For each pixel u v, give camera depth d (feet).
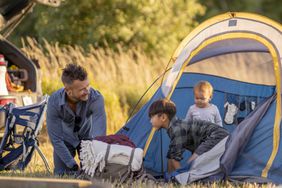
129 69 76.48
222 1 130.62
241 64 42.09
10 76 47.09
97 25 89.45
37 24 91.35
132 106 67.10
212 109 39.68
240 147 37.01
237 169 36.99
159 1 92.22
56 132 37.65
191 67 42.73
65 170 38.37
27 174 38.65
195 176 36.17
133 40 90.58
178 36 93.25
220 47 42.24
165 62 83.35
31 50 75.31
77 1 89.71
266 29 40.68
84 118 37.47
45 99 40.24
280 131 37.40
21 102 45.47
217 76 42.29
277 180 36.09
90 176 35.19
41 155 39.99
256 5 133.80
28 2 50.49
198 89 39.55
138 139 40.91
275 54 39.70
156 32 91.09
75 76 36.19
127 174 35.01
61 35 90.33
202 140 36.99
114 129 60.23
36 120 39.91
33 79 47.47
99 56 75.97
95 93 37.47
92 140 35.40
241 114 41.45
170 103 36.99
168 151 37.35
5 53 47.85
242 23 41.45
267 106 38.27
